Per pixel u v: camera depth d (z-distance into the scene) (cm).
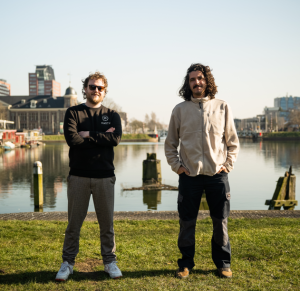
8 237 459
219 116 314
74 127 309
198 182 312
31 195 1281
